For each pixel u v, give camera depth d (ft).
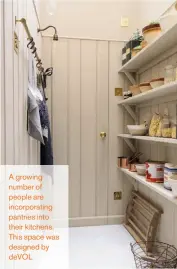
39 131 4.62
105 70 8.53
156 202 6.94
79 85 8.39
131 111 8.50
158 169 5.80
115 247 6.98
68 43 8.27
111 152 8.68
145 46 6.03
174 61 5.78
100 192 8.64
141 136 6.44
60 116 8.30
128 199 8.76
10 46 3.31
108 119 8.61
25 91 4.52
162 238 6.51
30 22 5.25
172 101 5.94
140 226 7.70
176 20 4.68
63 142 8.35
